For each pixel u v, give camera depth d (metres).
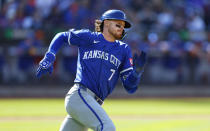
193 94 58.06
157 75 56.75
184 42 60.28
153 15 61.97
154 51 56.56
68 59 52.78
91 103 14.73
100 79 15.30
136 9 62.84
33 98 49.88
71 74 53.03
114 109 40.53
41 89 52.62
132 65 15.30
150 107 42.62
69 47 52.62
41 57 52.72
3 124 30.20
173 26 61.84
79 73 15.40
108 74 15.45
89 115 14.55
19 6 57.50
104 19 15.58
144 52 14.11
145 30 59.41
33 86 52.59
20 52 52.12
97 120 14.44
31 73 52.59
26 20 55.34
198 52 58.97
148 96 55.41
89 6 58.62
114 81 15.90
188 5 68.31
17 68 52.34
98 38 15.50
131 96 54.66
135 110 39.88
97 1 59.44
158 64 56.69
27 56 52.28
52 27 54.56
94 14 57.72
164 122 32.44
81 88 15.12
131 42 54.88
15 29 53.59
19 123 30.78
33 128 28.52
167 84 57.22
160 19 62.03
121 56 15.73
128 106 43.38
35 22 55.16
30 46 52.41
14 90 52.28
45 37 53.69
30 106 41.72
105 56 15.37
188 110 40.56
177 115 36.94
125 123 31.67
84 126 15.72
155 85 56.44
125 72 15.73
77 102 14.80
